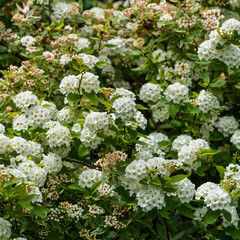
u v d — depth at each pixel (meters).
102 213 1.19
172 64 1.37
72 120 1.23
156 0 1.40
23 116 1.21
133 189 1.16
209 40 1.23
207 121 1.31
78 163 1.27
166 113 1.32
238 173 1.18
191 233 1.41
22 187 1.10
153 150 1.22
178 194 1.16
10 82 1.27
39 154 1.20
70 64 1.32
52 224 1.17
